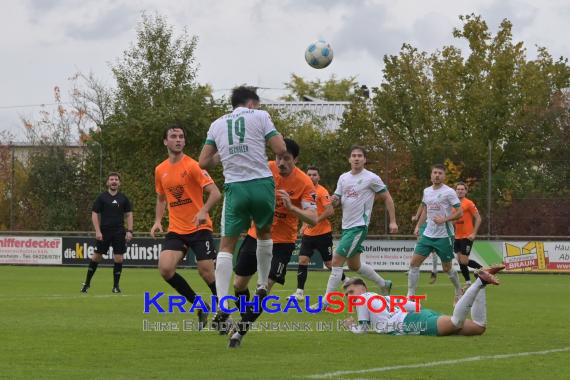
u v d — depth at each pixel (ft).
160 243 205.36
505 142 244.01
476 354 63.67
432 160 195.21
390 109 256.73
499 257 193.57
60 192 221.87
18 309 98.22
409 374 54.60
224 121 64.23
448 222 112.88
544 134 229.04
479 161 193.98
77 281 154.40
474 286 72.18
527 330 79.97
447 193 111.86
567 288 147.54
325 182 202.28
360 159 99.35
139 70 291.17
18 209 222.89
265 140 64.13
